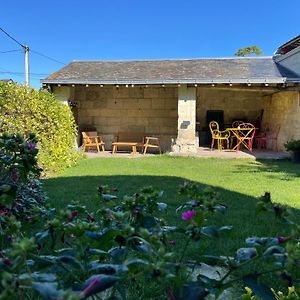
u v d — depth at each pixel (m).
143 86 10.55
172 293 1.10
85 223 1.20
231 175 6.79
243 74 10.03
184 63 11.77
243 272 1.80
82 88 12.15
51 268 1.07
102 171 7.22
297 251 1.00
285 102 10.47
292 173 7.05
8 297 0.76
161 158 9.41
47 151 6.66
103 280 0.88
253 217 3.74
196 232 1.23
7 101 5.98
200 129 12.67
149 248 1.00
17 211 2.17
